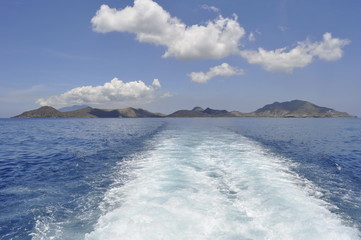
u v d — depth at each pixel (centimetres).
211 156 1738
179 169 1341
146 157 1758
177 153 1867
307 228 683
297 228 682
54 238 672
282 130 5469
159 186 1043
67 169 1475
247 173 1262
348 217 798
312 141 3152
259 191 982
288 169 1422
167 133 3981
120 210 809
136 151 2094
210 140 2816
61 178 1265
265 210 797
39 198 970
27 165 1619
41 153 2128
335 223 726
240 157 1708
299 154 2058
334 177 1306
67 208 866
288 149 2359
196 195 931
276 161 1650
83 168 1491
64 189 1080
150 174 1247
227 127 6412
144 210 793
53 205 895
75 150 2273
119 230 671
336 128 6612
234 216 749
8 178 1280
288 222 714
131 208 814
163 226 681
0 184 1169
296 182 1150
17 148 2472
